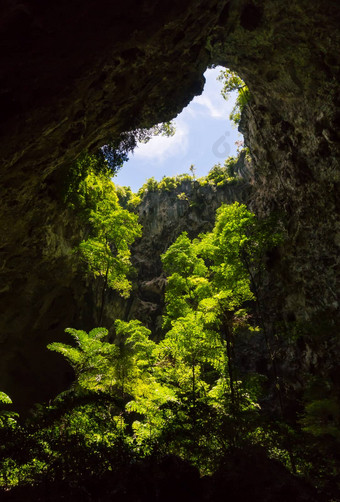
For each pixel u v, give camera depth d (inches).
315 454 223.5
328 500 184.2
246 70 687.1
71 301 874.1
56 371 845.2
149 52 433.1
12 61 310.8
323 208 634.2
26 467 184.2
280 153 764.0
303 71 584.1
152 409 455.5
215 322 548.7
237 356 1001.5
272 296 811.4
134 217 673.6
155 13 369.4
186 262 607.8
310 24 510.9
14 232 586.9
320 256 646.5
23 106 350.6
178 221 1530.5
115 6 330.0
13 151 391.2
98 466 177.3
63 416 247.6
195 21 444.8
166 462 190.2
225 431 228.8
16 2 267.9
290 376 738.2
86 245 622.8
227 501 172.7
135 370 486.0
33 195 550.3
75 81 373.4
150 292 1419.8
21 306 749.3
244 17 548.7
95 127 514.9
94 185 774.5
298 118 659.4
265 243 561.6
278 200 803.4
